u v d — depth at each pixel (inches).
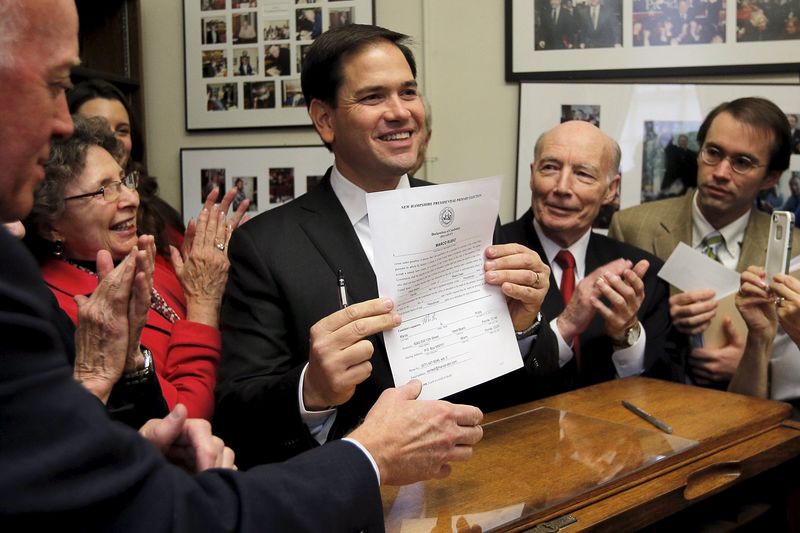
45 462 22.6
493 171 112.6
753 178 87.0
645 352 77.9
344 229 57.9
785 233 70.7
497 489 42.5
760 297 72.4
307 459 31.6
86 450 23.5
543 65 109.1
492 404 63.5
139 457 25.5
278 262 56.1
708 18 104.6
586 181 78.2
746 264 89.8
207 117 120.1
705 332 78.6
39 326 23.7
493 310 50.2
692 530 57.2
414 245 46.1
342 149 58.1
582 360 76.5
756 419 56.5
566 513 40.8
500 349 49.5
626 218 101.1
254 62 118.0
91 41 115.7
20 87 27.7
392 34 58.1
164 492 25.4
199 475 28.2
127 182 66.3
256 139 119.6
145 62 122.8
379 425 36.8
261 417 50.3
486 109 112.1
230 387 53.1
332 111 57.6
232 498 27.5
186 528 25.2
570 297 80.2
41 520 22.6
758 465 52.0
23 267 24.3
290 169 118.1
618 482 44.2
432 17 112.7
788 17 102.5
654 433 52.4
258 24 117.3
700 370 79.4
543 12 108.4
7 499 21.8
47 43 28.3
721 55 104.7
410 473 36.9
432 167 114.1
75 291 59.7
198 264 67.8
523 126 109.8
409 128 56.7
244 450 54.6
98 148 63.9
